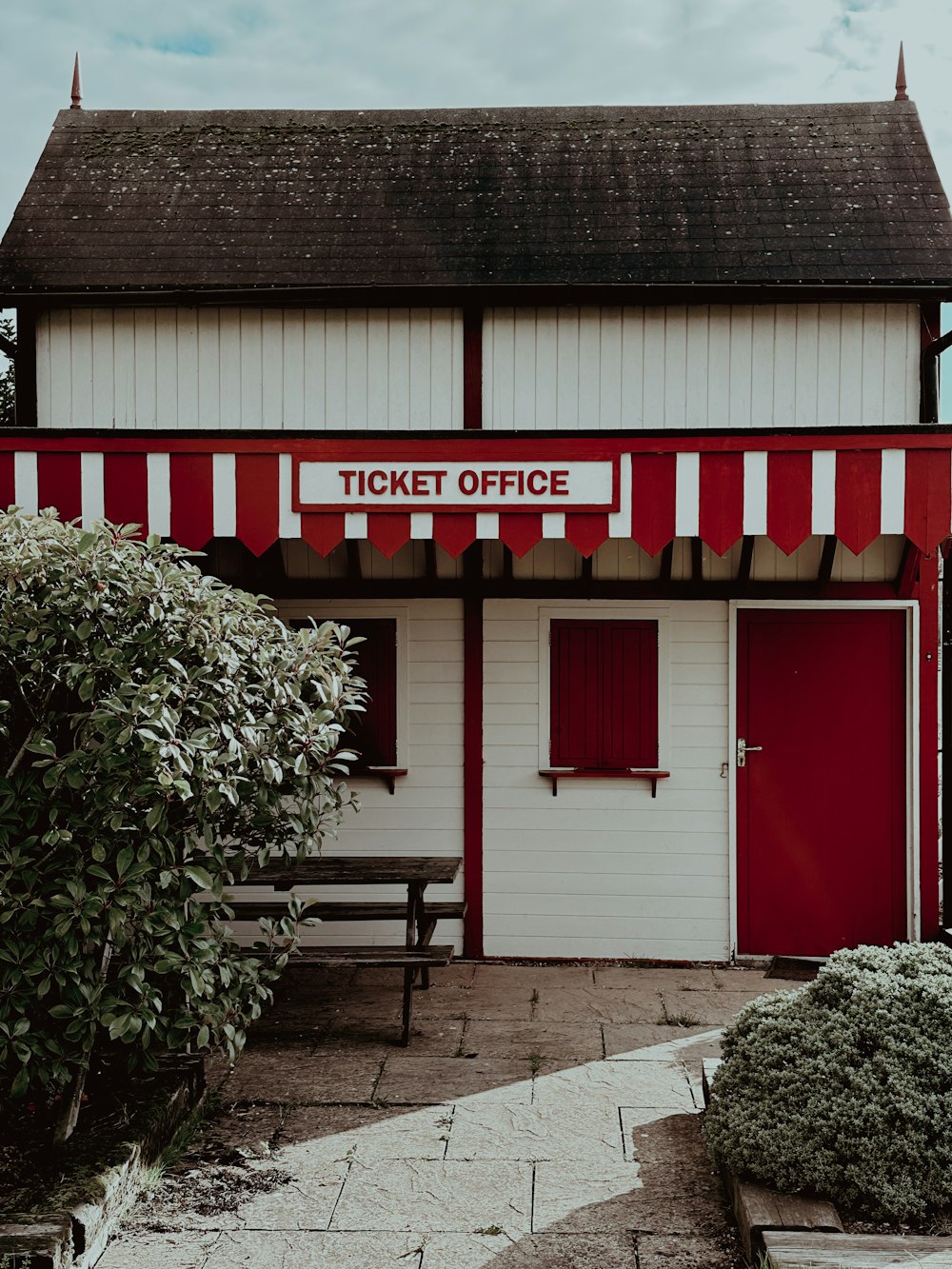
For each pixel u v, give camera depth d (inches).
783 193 313.4
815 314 288.8
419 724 302.7
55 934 162.7
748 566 295.3
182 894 176.2
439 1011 257.0
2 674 175.3
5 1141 170.7
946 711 310.5
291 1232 158.2
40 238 308.0
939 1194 151.3
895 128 332.8
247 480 252.7
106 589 175.0
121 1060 181.3
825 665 297.7
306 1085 212.7
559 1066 222.5
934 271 282.8
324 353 295.4
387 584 302.8
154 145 344.2
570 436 249.4
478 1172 176.4
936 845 294.2
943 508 240.1
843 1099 159.6
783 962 291.7
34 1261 137.3
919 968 179.8
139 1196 167.6
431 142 342.0
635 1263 149.3
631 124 344.2
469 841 301.1
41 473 253.1
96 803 164.6
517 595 300.8
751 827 298.2
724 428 245.9
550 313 292.0
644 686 299.9
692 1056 228.2
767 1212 149.7
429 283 287.6
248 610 203.5
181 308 296.8
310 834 199.0
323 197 322.0
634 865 299.6
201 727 179.5
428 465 251.9
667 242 298.8
